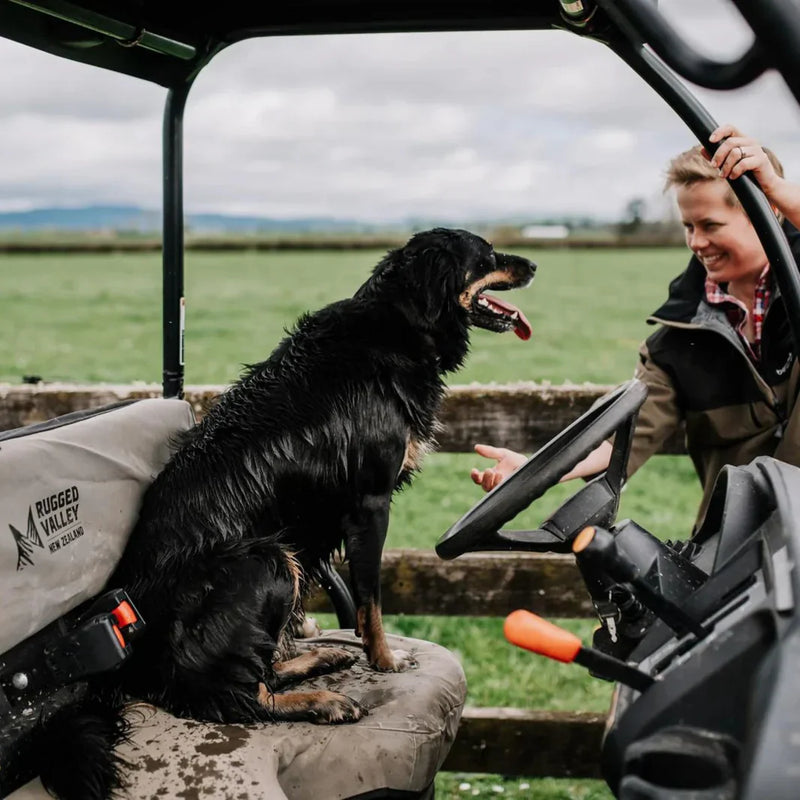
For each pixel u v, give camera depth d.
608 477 1.79
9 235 55.53
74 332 18.66
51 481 1.74
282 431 2.36
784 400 2.49
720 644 1.23
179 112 2.46
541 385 3.42
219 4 2.23
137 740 1.74
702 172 2.35
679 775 1.18
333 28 2.28
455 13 2.18
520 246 46.00
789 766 1.03
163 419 2.29
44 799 1.56
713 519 1.69
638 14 1.36
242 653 1.97
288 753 1.79
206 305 23.77
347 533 2.50
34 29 2.00
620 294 26.89
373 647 2.33
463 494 7.68
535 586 3.25
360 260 40.66
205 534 2.12
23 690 1.64
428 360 2.76
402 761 1.84
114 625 1.72
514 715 3.11
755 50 1.19
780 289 1.90
